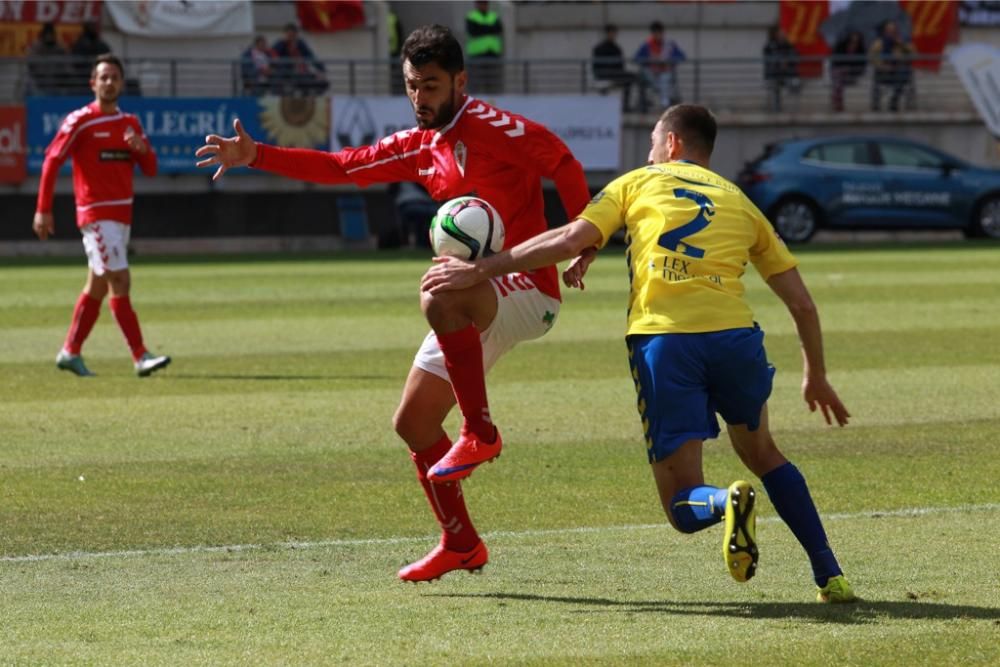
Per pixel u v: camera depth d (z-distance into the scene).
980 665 15.34
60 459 27.84
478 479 25.91
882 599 18.00
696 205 17.25
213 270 74.19
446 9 113.25
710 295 16.92
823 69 111.31
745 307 17.20
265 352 43.47
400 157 19.67
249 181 96.69
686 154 18.06
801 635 16.47
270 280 67.62
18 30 99.81
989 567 19.62
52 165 37.94
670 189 17.36
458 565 18.66
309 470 26.77
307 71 99.12
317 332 48.09
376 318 51.91
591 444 29.30
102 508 23.69
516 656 15.77
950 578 19.03
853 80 108.62
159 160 94.12
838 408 17.98
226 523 22.64
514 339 18.89
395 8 113.00
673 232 17.09
